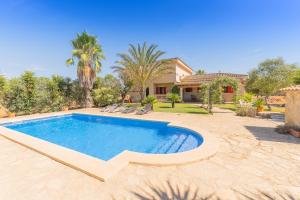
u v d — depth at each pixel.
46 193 2.88
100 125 11.09
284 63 14.02
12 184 3.20
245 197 2.71
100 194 2.84
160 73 21.84
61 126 10.94
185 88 27.38
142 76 20.03
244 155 4.56
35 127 10.75
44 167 3.96
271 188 2.97
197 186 3.06
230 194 2.80
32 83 14.29
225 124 8.73
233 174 3.51
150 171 3.70
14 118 11.71
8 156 4.70
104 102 20.08
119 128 10.16
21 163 4.20
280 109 15.11
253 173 3.54
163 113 13.21
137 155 4.48
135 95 27.28
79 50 16.91
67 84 18.00
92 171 3.57
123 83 23.38
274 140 5.93
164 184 3.15
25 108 13.89
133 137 8.22
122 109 15.21
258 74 15.12
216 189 2.96
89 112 14.72
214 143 5.49
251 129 7.58
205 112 13.59
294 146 5.27
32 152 5.03
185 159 4.18
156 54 19.55
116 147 6.91
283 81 13.50
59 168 3.90
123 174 3.56
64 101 17.39
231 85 13.60
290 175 3.43
